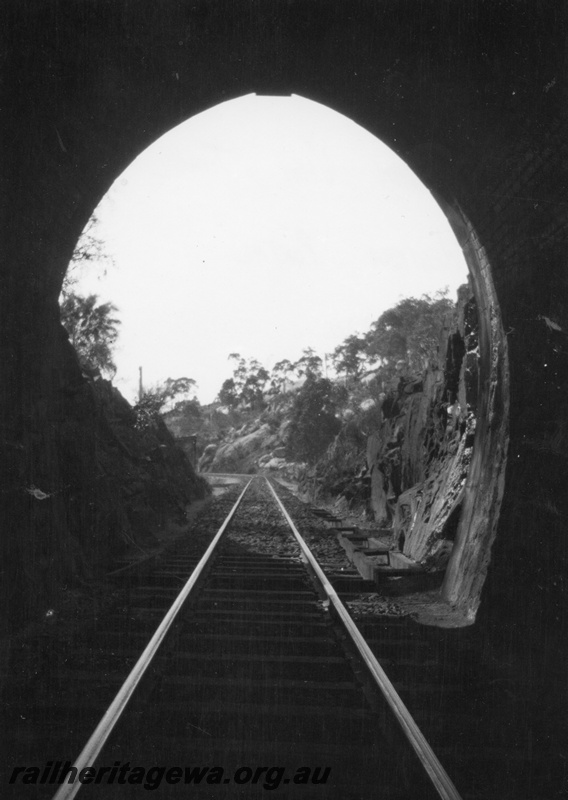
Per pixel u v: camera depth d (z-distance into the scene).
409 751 4.48
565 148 8.15
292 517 24.09
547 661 7.20
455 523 12.16
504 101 8.46
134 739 4.72
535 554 8.52
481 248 10.08
